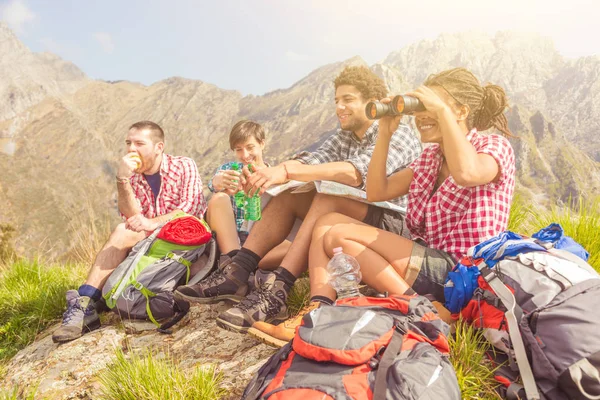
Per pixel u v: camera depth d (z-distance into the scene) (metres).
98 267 3.51
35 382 3.05
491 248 2.27
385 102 2.52
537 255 2.12
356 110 3.28
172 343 3.17
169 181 3.88
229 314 2.76
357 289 2.53
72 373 3.05
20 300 4.48
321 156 3.48
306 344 1.82
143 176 3.86
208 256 3.55
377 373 1.72
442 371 1.81
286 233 3.19
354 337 1.79
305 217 3.09
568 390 1.85
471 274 2.30
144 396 2.47
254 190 2.98
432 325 2.01
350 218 2.73
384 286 2.49
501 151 2.41
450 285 2.38
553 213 3.90
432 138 2.48
